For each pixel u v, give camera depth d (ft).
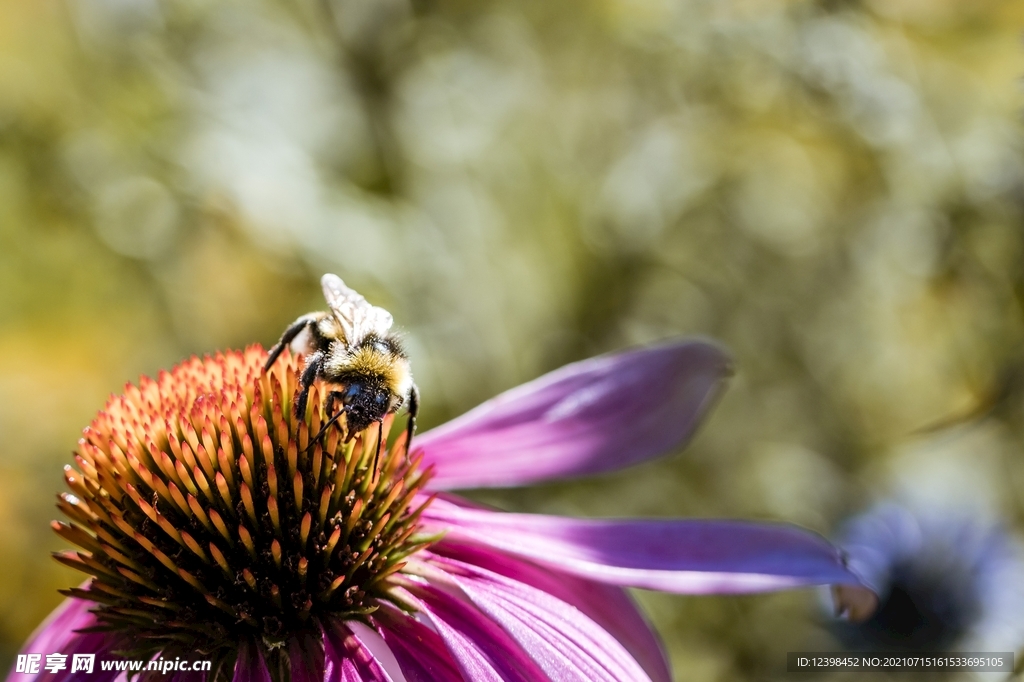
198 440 1.10
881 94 1.35
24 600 1.38
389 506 1.11
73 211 1.47
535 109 1.66
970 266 1.32
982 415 1.25
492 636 1.09
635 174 1.55
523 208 1.60
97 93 1.50
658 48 1.46
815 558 1.10
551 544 1.13
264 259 1.46
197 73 1.54
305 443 1.10
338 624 1.09
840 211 1.47
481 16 1.60
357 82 1.55
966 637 1.32
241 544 1.09
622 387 1.17
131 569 1.09
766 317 1.59
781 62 1.37
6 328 1.44
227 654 1.08
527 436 1.17
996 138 1.33
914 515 1.37
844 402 1.56
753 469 1.53
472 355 1.47
